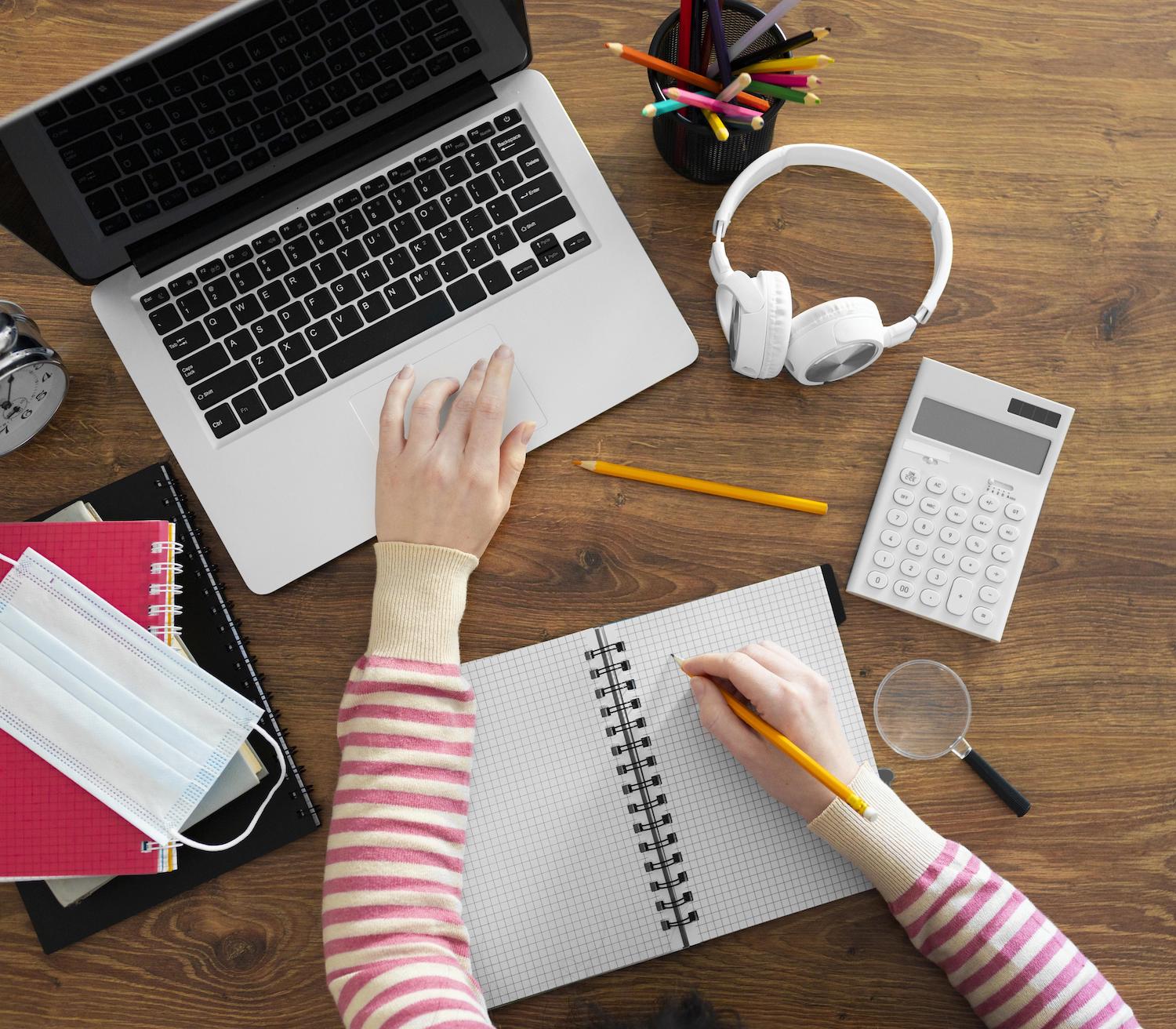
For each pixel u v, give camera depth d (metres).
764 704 0.79
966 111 0.94
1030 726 0.87
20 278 0.91
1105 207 0.93
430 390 0.85
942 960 0.79
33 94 0.89
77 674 0.81
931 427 0.88
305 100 0.82
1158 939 0.85
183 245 0.86
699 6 0.78
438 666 0.80
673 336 0.88
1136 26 0.94
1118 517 0.89
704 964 0.84
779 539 0.89
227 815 0.84
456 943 0.76
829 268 0.92
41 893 0.83
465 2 0.80
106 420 0.89
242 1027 0.83
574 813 0.84
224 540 0.85
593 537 0.89
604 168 0.92
